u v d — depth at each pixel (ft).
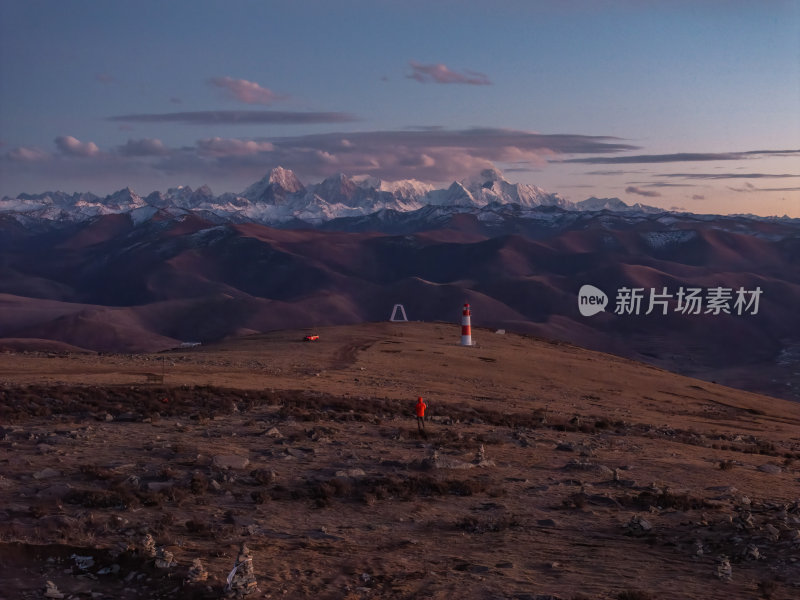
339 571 48.03
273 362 268.62
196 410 132.46
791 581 48.47
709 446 139.23
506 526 62.49
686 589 46.39
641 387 300.81
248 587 42.09
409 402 170.40
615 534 61.31
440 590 44.65
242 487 72.23
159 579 43.75
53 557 47.42
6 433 95.14
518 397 225.35
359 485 75.25
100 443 91.40
